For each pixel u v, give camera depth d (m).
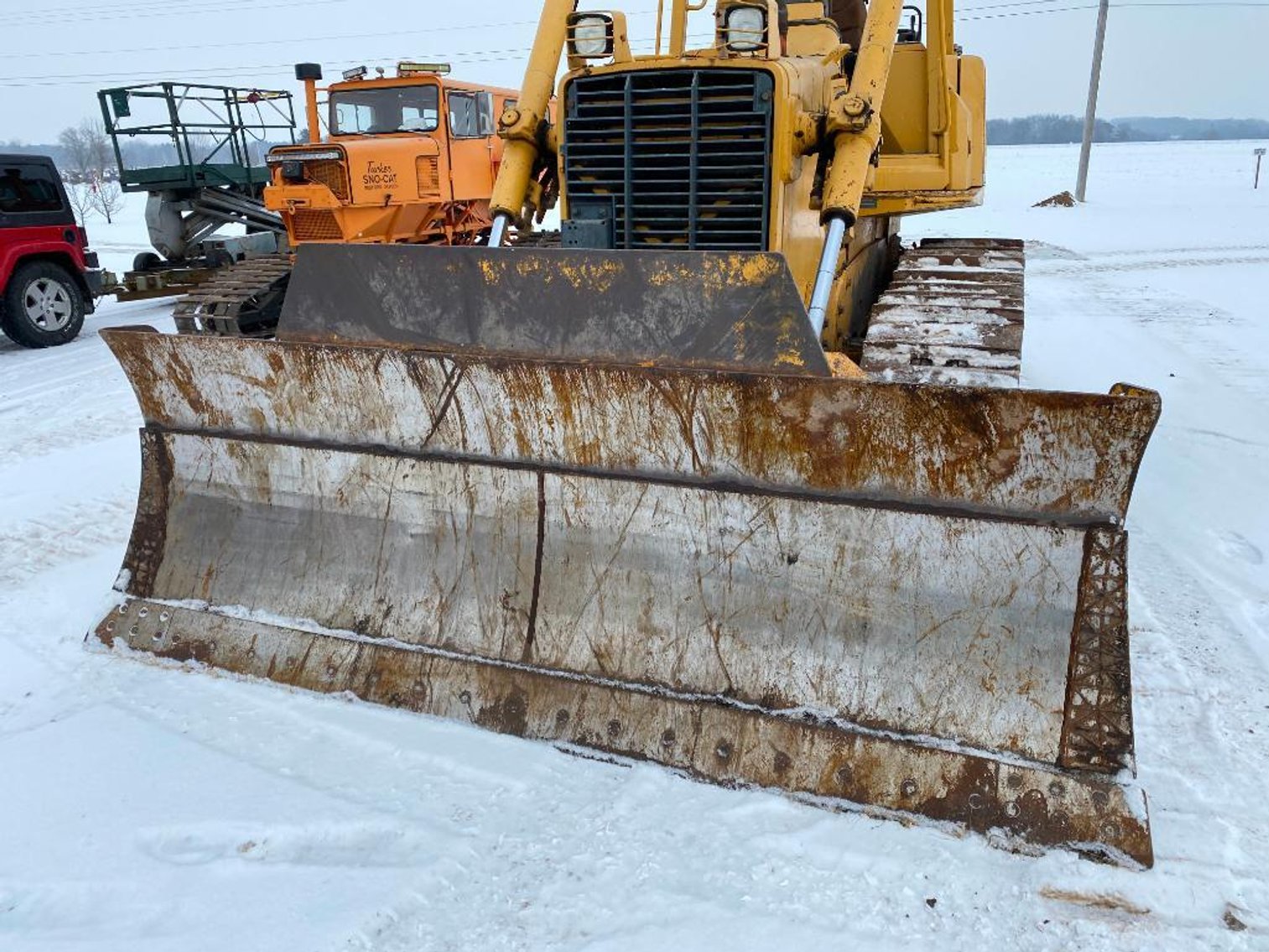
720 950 2.47
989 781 2.87
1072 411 2.72
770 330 3.09
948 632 3.04
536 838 2.88
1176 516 5.43
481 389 3.44
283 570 3.88
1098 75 30.41
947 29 5.17
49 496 6.12
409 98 10.73
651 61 3.90
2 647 4.11
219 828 2.92
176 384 3.96
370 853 2.84
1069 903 2.61
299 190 9.96
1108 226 22.94
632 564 3.38
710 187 3.92
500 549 3.57
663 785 3.08
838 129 3.96
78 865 2.79
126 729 3.43
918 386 2.84
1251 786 3.12
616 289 3.21
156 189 13.74
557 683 3.38
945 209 5.93
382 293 3.54
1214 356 9.10
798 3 4.86
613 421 3.29
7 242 10.66
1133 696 3.65
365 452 3.72
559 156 4.19
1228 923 2.54
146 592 4.09
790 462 3.12
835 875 2.72
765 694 3.18
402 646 3.62
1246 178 43.94
